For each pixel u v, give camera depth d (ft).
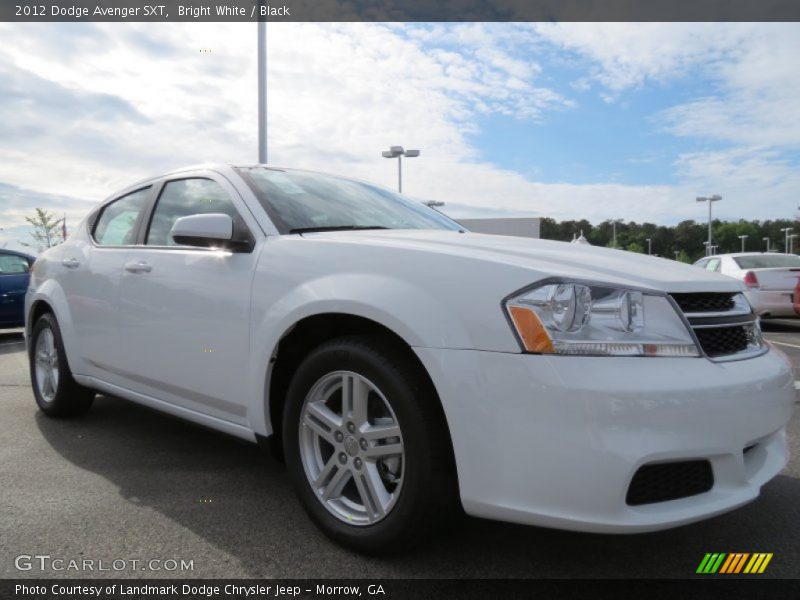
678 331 6.32
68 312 12.25
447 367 6.21
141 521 8.08
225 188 9.62
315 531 7.80
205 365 8.88
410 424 6.50
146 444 11.51
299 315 7.47
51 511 8.38
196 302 9.02
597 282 6.24
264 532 7.77
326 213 9.52
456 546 7.41
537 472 5.82
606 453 5.63
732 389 6.23
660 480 6.04
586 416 5.69
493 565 6.98
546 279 6.15
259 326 8.02
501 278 6.31
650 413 5.75
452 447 6.40
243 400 8.34
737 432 6.22
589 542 7.57
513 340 6.00
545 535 7.73
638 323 6.21
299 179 10.38
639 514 5.78
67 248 13.05
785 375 7.10
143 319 10.05
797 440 11.66
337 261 7.55
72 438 11.87
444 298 6.47
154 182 11.50
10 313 31.83
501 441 5.95
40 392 13.64
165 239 10.34
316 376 7.47
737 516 8.41
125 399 11.01
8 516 8.21
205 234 8.42
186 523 8.02
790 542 7.64
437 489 6.46
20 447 11.30
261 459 10.67
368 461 7.06
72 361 12.19
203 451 11.10
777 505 8.78
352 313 6.98
